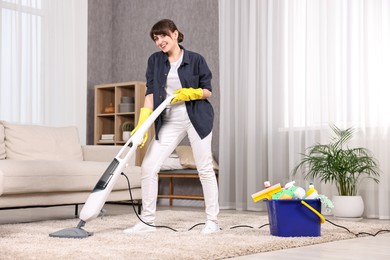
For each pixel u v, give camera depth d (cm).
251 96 507
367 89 439
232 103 527
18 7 552
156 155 276
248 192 501
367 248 237
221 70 532
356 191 435
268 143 495
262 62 505
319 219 265
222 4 536
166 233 271
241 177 510
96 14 634
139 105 577
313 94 473
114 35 638
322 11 468
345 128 451
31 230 286
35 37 568
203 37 572
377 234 296
